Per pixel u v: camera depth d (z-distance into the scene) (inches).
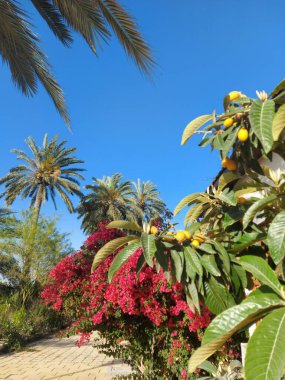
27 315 668.7
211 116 84.5
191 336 176.9
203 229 107.5
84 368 380.5
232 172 88.0
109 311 197.8
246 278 81.4
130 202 1224.2
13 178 1135.6
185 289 81.2
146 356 204.4
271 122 67.1
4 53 271.1
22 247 807.7
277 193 79.0
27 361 435.5
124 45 254.2
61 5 249.8
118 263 76.5
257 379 47.7
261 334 51.2
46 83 287.7
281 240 60.9
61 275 269.3
